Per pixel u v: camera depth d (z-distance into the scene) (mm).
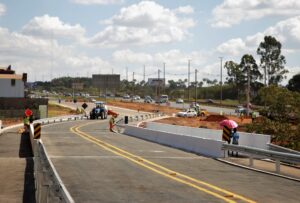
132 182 17141
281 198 14438
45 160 14164
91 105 141750
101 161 23625
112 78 156375
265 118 42406
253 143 29609
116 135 46281
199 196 14523
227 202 13633
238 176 19250
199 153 28938
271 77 136875
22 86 103438
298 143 38125
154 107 138250
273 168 22188
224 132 29484
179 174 19422
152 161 24047
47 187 10477
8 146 32312
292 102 45156
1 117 75875
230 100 199000
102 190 15406
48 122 74250
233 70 146875
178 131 45562
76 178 17891
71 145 33000
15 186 16297
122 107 133750
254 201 13867
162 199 13961
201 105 154375
